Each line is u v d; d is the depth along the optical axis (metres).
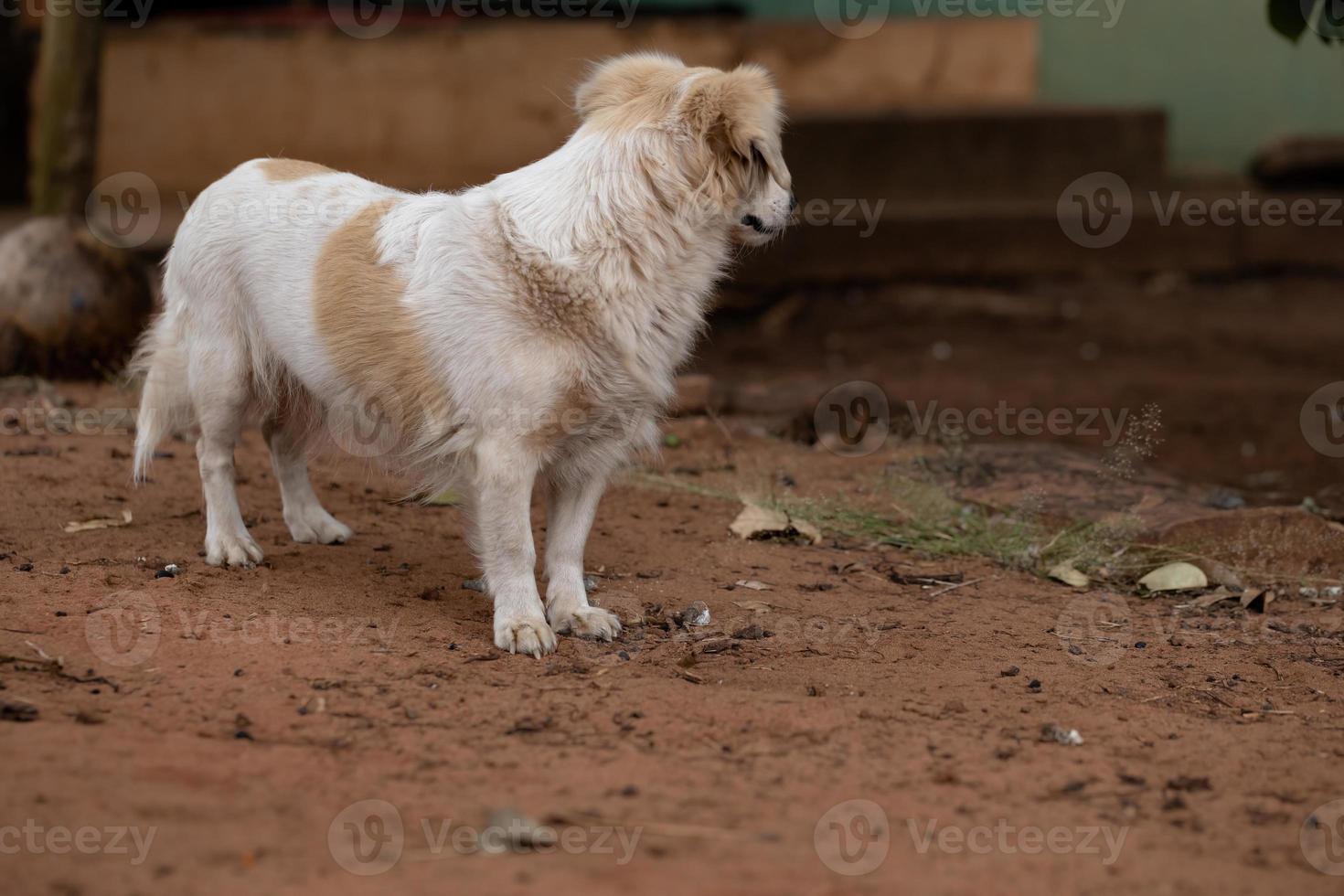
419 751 4.91
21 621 5.88
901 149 18.97
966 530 8.38
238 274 6.58
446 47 18.98
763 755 5.01
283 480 7.39
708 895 3.98
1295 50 21.11
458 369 5.89
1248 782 5.01
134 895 3.85
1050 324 16.67
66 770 4.53
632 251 5.89
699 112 5.90
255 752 4.81
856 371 14.18
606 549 7.76
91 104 11.49
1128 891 4.15
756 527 8.14
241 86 18.72
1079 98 21.14
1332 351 15.20
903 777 4.88
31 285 10.55
